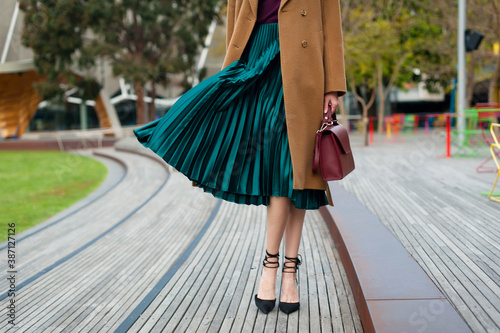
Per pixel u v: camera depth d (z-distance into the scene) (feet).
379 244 8.86
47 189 26.48
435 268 8.22
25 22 71.05
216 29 86.53
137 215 16.76
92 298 8.59
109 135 86.69
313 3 6.85
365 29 50.39
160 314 7.34
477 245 9.55
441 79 77.15
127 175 29.76
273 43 6.93
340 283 8.28
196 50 76.28
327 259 9.73
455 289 7.19
